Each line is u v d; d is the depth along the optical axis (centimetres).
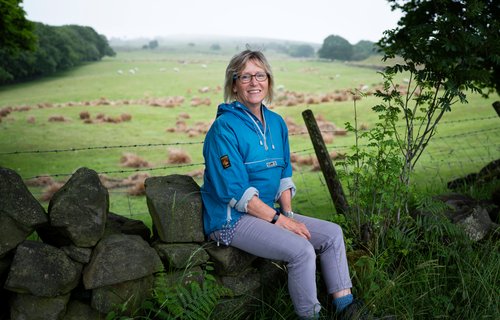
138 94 4834
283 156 298
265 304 285
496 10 476
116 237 258
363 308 255
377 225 327
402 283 294
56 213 241
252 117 283
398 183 329
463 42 340
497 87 638
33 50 1931
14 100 4666
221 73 7656
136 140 2152
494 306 275
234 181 262
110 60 13075
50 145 1997
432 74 351
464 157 1141
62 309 237
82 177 253
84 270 246
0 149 1888
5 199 230
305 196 830
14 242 232
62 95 4953
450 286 304
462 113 2088
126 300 250
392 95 347
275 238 258
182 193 284
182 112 3234
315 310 256
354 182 339
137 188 1037
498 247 341
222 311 276
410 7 580
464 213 365
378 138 331
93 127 2541
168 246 274
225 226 270
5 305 246
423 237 343
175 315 239
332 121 2419
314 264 255
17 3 1755
